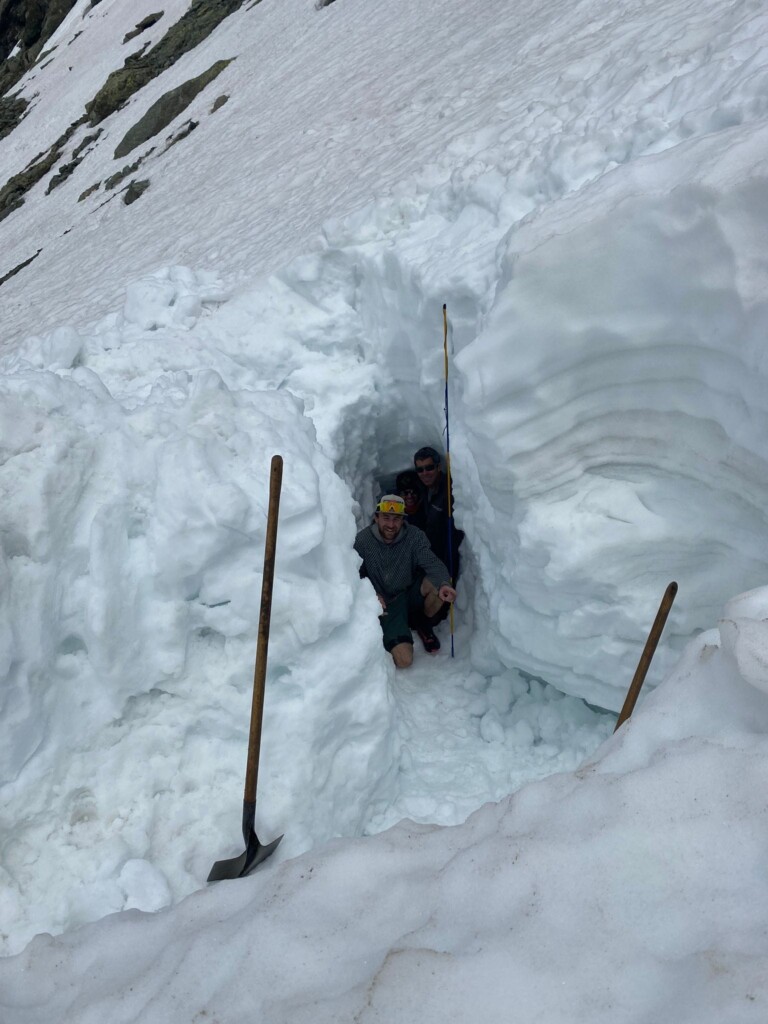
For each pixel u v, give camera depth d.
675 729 2.19
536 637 3.61
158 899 2.67
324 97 11.05
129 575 2.92
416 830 2.29
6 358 5.00
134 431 3.14
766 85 3.29
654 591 3.24
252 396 3.56
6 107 27.75
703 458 3.01
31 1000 2.23
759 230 2.63
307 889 2.14
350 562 3.36
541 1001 1.63
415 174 5.09
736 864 1.78
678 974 1.60
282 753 3.03
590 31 6.32
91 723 2.90
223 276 6.00
